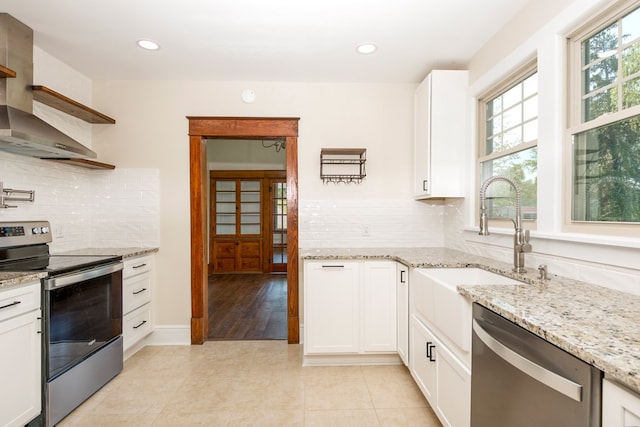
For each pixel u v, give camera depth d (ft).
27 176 7.43
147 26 6.93
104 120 9.29
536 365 2.99
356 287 7.98
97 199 9.62
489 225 7.70
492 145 7.88
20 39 6.73
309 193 9.84
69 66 8.78
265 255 20.48
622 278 4.29
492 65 7.41
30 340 5.29
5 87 6.44
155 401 6.60
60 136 6.81
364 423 5.91
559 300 3.88
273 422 5.94
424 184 8.75
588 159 5.10
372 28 7.05
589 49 5.15
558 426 2.77
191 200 9.68
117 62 8.59
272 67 8.91
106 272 7.11
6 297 4.86
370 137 9.93
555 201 5.47
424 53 8.17
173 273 9.68
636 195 4.32
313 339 7.97
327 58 8.41
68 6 6.20
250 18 6.65
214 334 10.32
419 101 9.16
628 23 4.46
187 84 9.75
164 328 9.59
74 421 5.95
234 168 20.48
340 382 7.35
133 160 9.68
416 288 6.74
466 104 8.44
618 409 2.26
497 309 3.70
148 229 9.66
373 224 9.89
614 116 4.56
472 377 4.31
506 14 6.58
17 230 6.79
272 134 9.75
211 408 6.37
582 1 4.83
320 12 6.48
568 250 5.18
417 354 6.64
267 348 9.25
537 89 6.12
